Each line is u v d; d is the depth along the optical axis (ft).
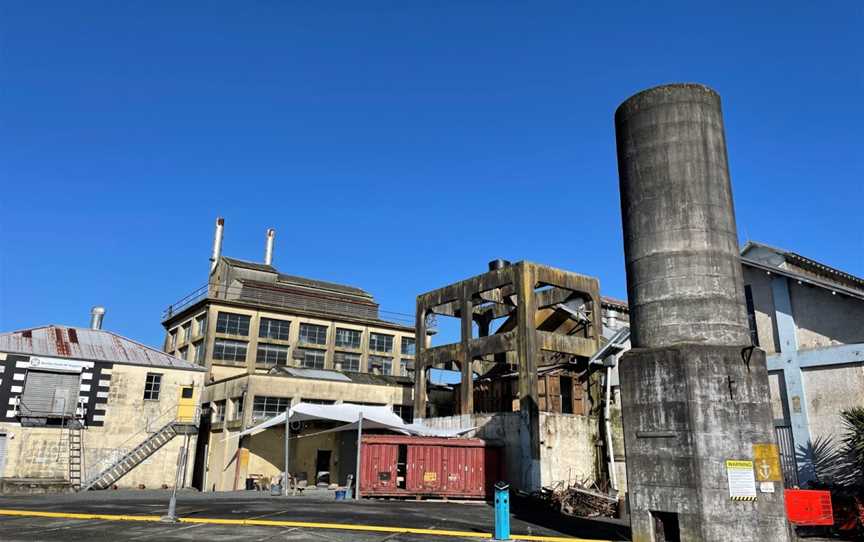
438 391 143.02
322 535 49.62
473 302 125.18
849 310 64.28
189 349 180.04
